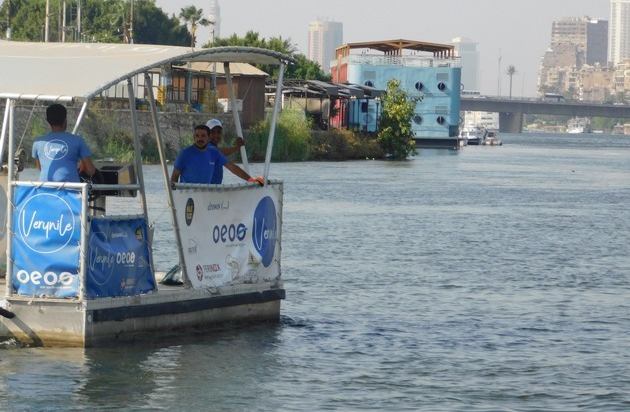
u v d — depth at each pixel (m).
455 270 35.41
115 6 196.25
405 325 25.22
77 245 20.55
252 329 23.86
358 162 125.69
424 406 18.28
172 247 38.06
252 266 24.31
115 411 17.45
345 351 22.20
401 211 59.34
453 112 196.50
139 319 21.78
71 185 20.45
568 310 27.97
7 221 21.42
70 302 20.72
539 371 20.92
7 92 20.75
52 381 18.94
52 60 22.69
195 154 23.28
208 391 18.73
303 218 53.00
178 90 104.94
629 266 37.78
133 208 50.44
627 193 82.19
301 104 141.38
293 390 19.03
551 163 147.50
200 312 23.09
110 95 96.81
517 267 36.72
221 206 23.36
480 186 86.50
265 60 24.67
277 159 116.44
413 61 194.62
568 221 56.31
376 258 37.91
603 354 22.56
